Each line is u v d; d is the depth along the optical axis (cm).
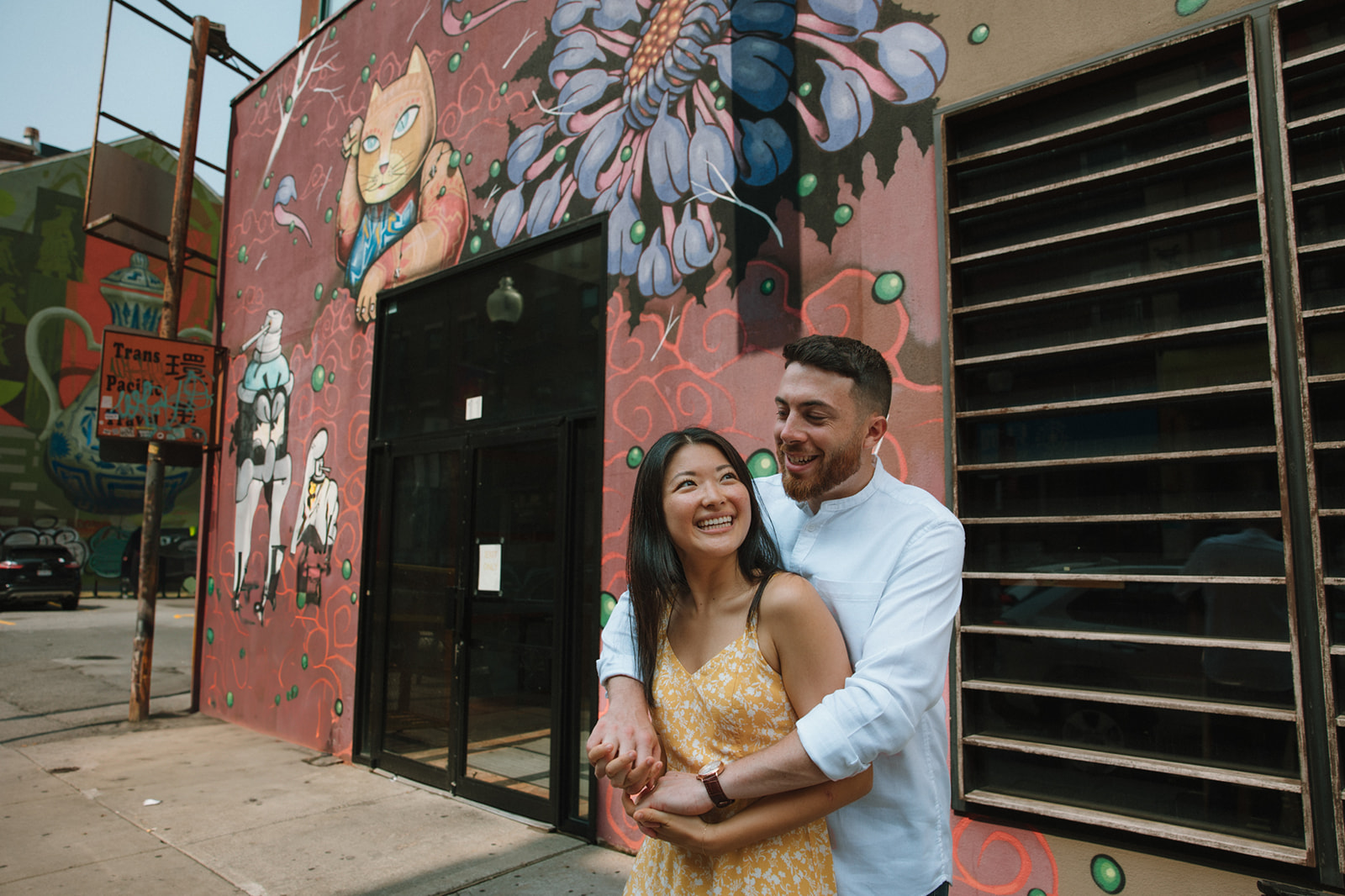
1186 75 243
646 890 150
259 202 707
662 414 367
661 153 382
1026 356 259
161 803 438
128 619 1620
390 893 320
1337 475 210
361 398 557
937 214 284
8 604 1717
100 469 2252
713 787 129
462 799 440
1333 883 196
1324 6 220
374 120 579
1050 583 252
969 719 262
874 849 142
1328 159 219
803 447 147
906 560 140
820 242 317
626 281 391
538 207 445
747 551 148
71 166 2255
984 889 251
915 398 282
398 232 544
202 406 711
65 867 350
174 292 722
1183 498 233
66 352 2216
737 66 354
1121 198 253
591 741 139
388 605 518
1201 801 221
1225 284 232
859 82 311
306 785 470
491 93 484
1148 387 243
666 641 150
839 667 135
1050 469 257
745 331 339
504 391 455
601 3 423
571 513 404
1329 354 212
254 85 730
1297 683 204
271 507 637
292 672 589
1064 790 245
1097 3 256
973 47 281
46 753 553
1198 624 228
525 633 420
